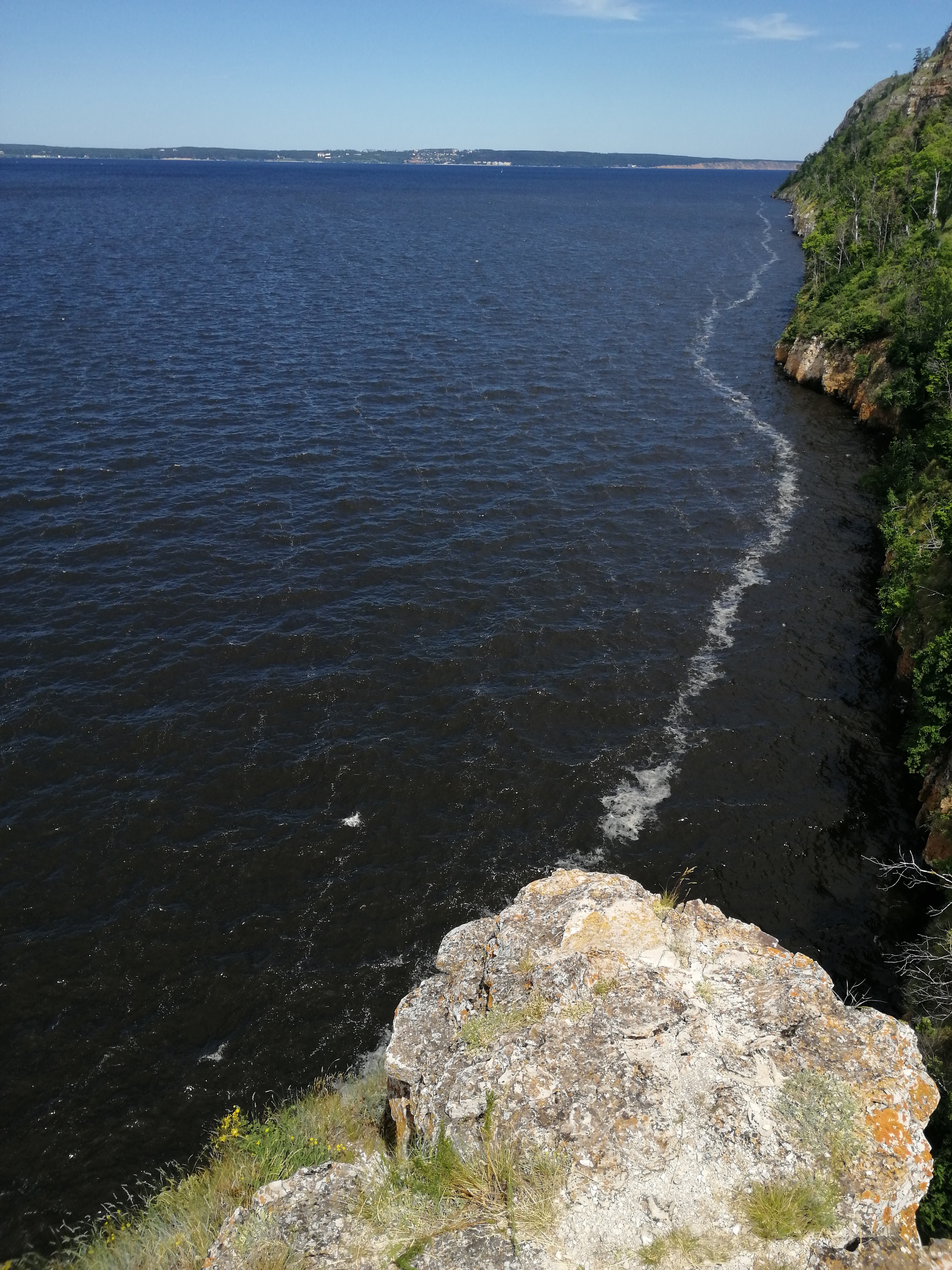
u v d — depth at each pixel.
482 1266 9.05
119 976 24.28
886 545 46.62
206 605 40.53
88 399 63.97
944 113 118.06
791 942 26.48
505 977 13.08
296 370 73.69
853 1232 9.65
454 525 49.06
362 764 31.84
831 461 60.72
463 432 62.09
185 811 29.56
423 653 38.12
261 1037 22.86
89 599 40.41
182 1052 22.45
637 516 51.56
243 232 164.88
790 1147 10.27
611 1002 11.98
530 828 29.72
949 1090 16.91
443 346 83.44
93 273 111.38
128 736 32.53
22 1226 18.75
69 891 26.61
